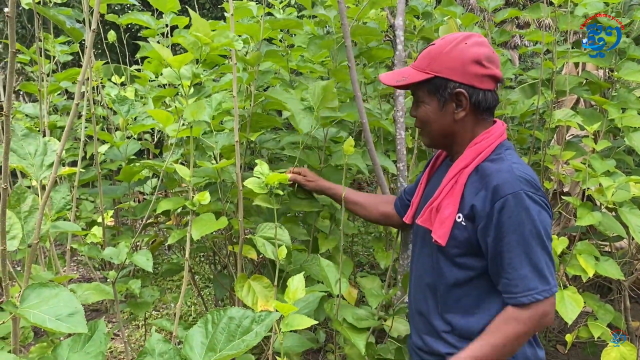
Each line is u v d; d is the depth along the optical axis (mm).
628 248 2457
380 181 1812
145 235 2047
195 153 2055
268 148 2033
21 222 1271
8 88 1035
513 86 3057
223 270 2400
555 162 2518
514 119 2771
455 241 1312
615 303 2668
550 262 1216
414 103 1397
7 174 1088
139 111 2158
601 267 1963
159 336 1150
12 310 1040
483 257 1303
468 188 1285
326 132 1933
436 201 1341
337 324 1606
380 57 2094
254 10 1893
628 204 1998
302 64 2168
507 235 1199
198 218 1577
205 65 2043
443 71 1290
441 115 1337
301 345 1635
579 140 2588
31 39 3932
